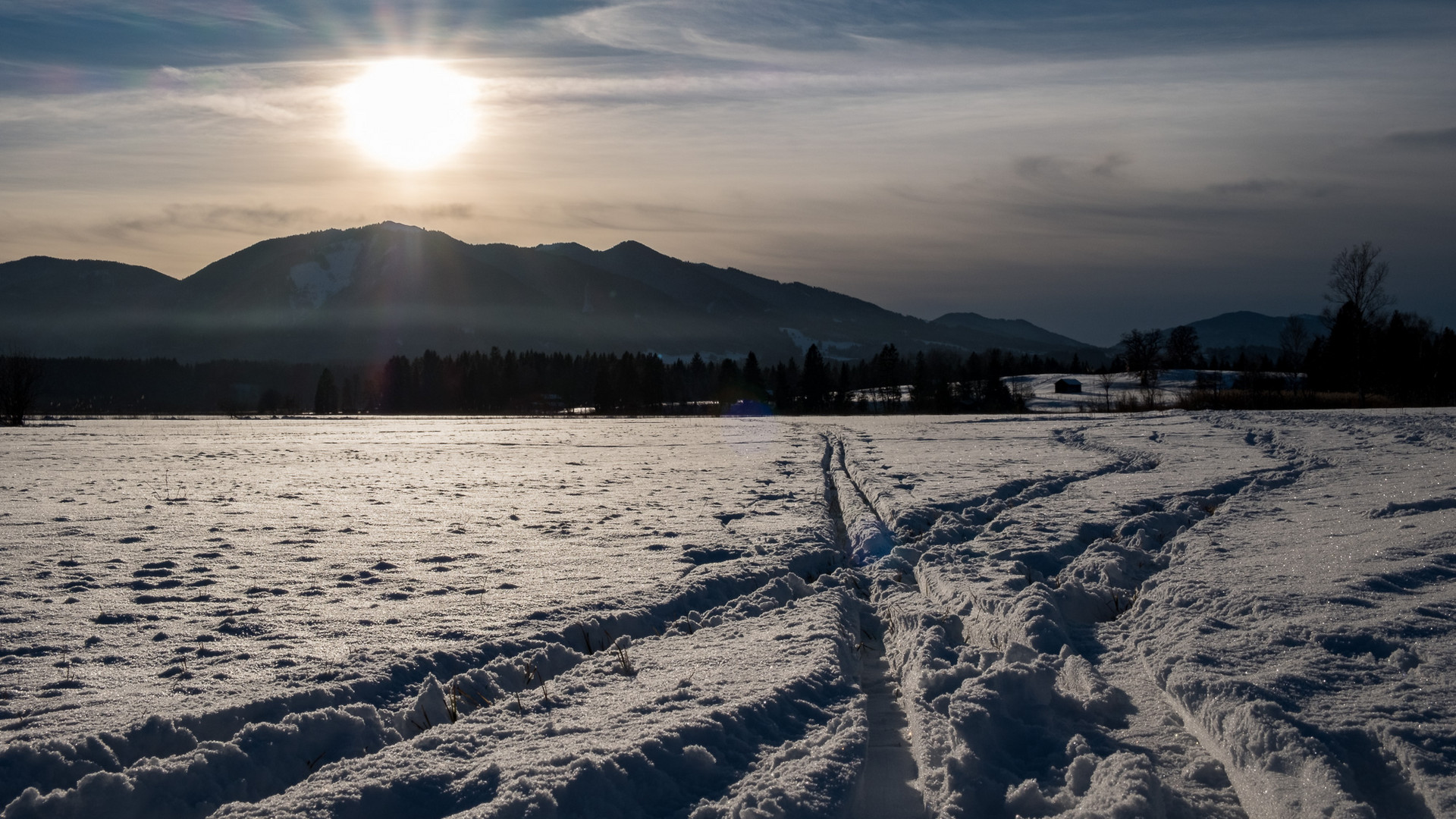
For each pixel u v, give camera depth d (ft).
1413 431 53.31
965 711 11.50
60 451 76.23
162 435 108.27
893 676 15.28
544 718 12.33
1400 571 17.61
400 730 12.95
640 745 10.71
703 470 55.01
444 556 25.95
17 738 11.82
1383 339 200.75
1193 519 27.96
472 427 130.41
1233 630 14.61
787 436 94.84
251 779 10.85
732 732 11.56
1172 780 10.25
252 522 33.14
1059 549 23.63
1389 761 9.55
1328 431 57.67
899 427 105.50
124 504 38.81
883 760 11.62
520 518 34.22
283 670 14.97
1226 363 337.52
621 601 19.89
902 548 24.57
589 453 71.51
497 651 16.24
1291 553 20.44
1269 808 9.02
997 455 56.90
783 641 16.01
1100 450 58.34
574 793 9.61
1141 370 311.06
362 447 82.69
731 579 21.81
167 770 10.43
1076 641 15.90
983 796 9.98
